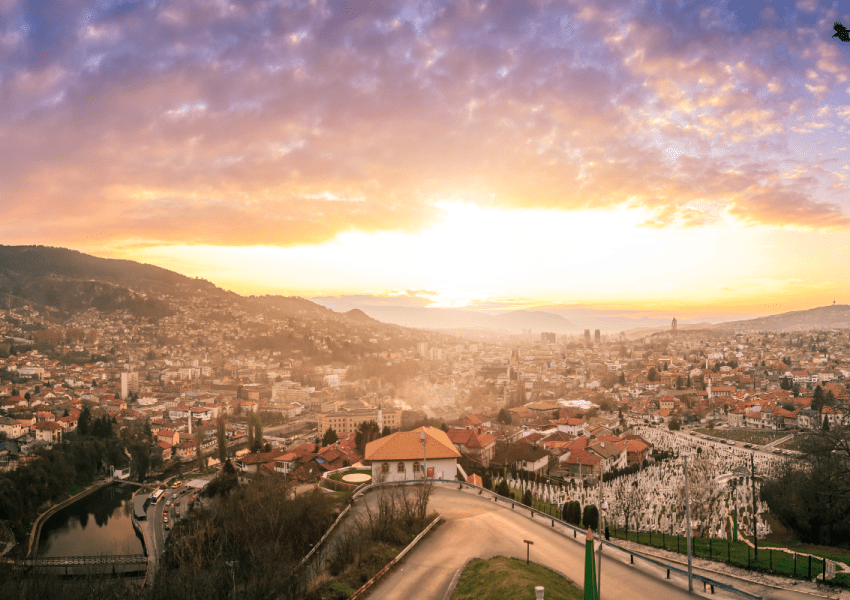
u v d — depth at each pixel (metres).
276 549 44.75
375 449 79.38
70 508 149.12
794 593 38.69
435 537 49.97
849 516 61.94
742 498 91.75
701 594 35.62
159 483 168.75
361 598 36.88
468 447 131.00
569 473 133.62
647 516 85.19
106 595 61.34
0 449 173.12
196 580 43.38
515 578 35.38
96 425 192.12
